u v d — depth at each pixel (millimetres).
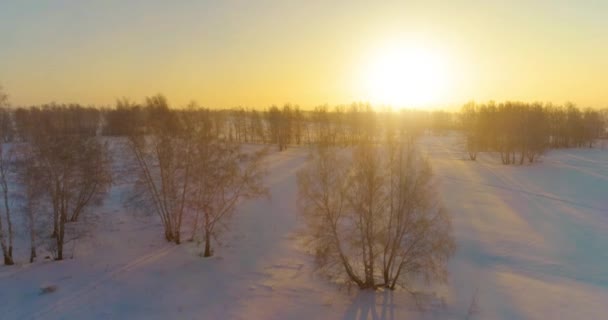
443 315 19172
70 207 33000
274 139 101438
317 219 21938
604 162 73375
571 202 42875
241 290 22359
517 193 47250
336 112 111625
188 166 28328
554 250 28594
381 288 21672
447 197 44531
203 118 29656
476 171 62844
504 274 24406
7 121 25250
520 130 70938
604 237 31344
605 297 21188
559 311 19672
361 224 21047
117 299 21234
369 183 20672
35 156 25938
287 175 58344
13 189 34875
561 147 103188
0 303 20578
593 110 124375
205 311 20062
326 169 21234
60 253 26484
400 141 26391
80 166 28953
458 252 28203
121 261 26391
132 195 34625
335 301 20766
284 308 20250
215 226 33406
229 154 28562
